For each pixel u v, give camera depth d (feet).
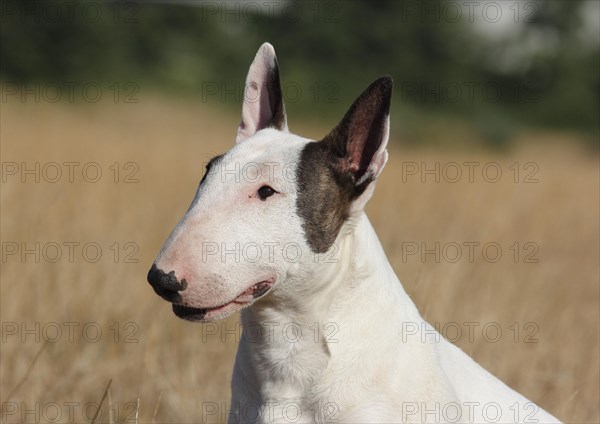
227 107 167.53
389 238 51.49
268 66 23.43
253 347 21.18
